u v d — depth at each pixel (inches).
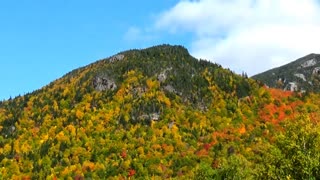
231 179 1964.8
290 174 1237.1
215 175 2018.9
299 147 1241.4
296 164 1237.1
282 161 1263.5
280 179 1242.6
